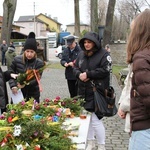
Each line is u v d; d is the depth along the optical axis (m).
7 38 27.30
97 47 4.44
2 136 2.81
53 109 3.89
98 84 4.43
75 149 2.89
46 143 2.83
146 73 2.38
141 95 2.39
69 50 6.86
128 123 3.04
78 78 4.54
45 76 17.61
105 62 4.41
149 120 2.48
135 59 2.47
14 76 4.66
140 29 2.60
